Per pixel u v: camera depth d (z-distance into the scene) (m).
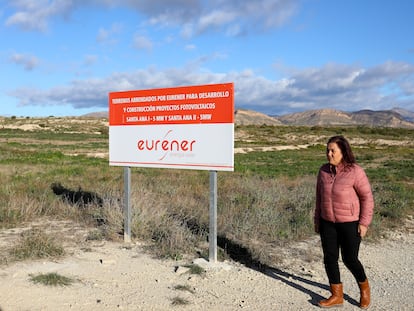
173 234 7.14
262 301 4.97
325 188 4.78
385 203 11.79
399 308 4.91
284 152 55.66
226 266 6.10
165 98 6.66
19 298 4.71
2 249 6.54
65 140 71.06
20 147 48.72
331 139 4.77
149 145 6.90
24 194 10.99
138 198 9.22
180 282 5.48
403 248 7.72
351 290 5.44
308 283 5.63
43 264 5.93
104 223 8.30
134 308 4.62
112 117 7.34
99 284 5.29
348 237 4.70
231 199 11.20
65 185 13.64
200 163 6.30
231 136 6.00
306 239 7.99
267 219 8.49
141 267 6.02
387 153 54.66
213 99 6.15
